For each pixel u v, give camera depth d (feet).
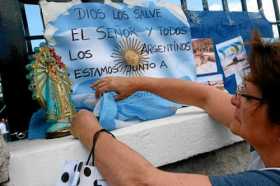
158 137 3.85
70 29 4.25
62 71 3.70
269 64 2.48
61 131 3.61
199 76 5.61
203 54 5.70
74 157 3.26
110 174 2.77
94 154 2.94
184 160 4.37
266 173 2.46
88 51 4.38
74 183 3.05
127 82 4.06
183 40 5.35
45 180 3.11
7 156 2.79
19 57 4.23
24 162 3.01
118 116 3.95
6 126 4.13
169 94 4.14
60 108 3.59
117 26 4.67
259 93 2.57
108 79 4.08
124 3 4.81
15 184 2.95
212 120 4.41
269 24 6.89
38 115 3.87
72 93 4.13
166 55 5.13
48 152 3.13
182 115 4.42
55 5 4.17
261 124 2.63
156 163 3.82
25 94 4.29
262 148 2.76
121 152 2.76
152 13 5.06
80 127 3.23
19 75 4.25
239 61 6.15
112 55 4.58
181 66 5.31
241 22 6.34
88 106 4.26
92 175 2.98
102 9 4.56
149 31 4.98
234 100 3.05
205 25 5.78
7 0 4.11
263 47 2.59
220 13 6.03
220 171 4.78
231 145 4.91
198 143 4.25
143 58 4.88
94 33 4.44
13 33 4.17
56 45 4.14
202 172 4.57
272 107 2.50
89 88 4.33
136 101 4.26
